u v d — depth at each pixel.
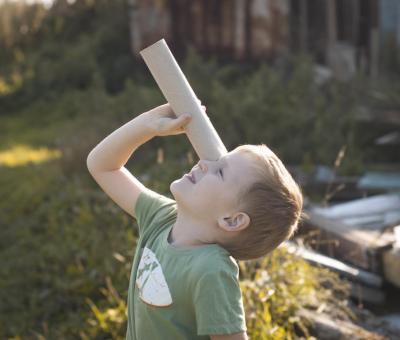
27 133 11.10
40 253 5.06
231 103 8.46
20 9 15.34
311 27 11.97
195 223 1.98
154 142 7.39
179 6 12.34
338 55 11.31
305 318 3.45
